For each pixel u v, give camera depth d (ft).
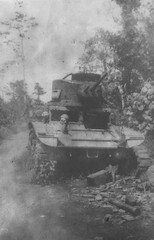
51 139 31.24
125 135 33.09
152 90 40.47
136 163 31.76
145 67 42.52
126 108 41.70
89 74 37.86
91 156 31.94
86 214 22.08
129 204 22.94
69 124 33.96
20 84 56.49
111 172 30.42
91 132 33.27
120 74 42.73
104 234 18.74
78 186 29.22
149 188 27.35
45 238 18.28
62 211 22.68
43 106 37.01
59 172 32.83
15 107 59.57
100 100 36.65
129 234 18.71
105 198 25.49
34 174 30.76
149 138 39.55
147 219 21.01
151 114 40.09
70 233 18.93
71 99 36.09
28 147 38.47
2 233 19.13
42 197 25.98
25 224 20.42
